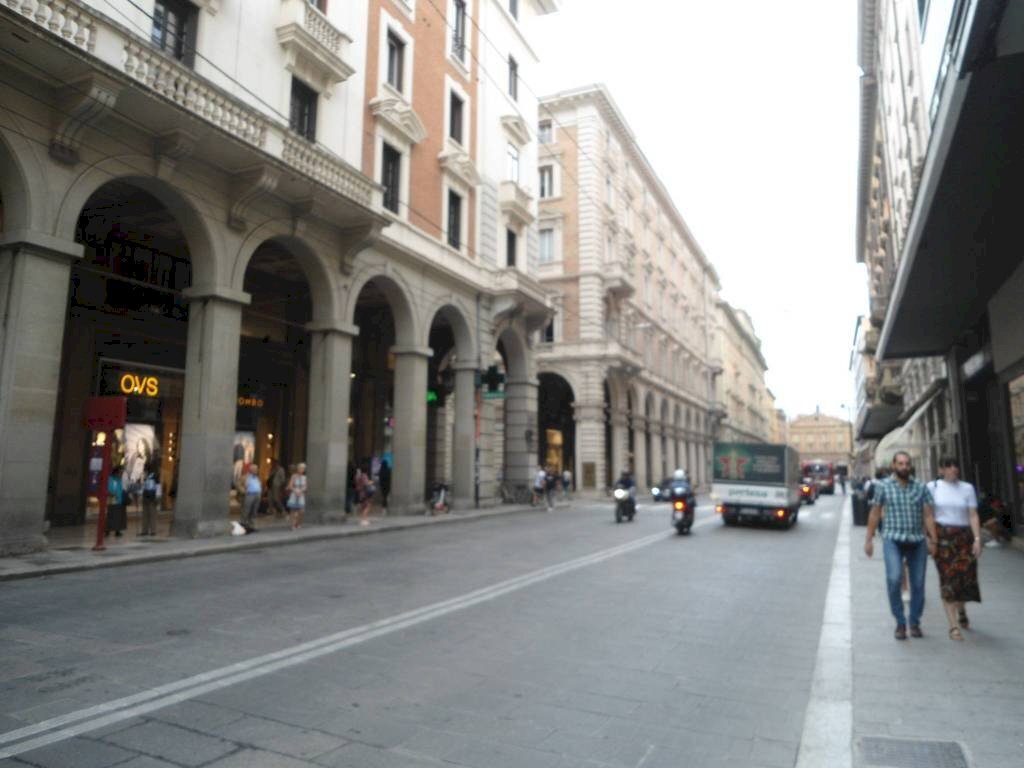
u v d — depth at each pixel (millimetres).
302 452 21406
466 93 23891
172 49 13156
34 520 10102
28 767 3453
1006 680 5152
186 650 5668
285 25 15391
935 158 8406
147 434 16875
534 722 4301
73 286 14758
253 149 13016
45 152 10438
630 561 11750
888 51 19609
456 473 22875
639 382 44094
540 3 29797
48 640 5836
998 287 13344
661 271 52531
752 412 96500
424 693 4797
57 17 10281
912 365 28094
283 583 8945
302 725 4145
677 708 4613
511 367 26953
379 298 22625
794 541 15789
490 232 24781
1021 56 6395
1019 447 13016
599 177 39344
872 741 3992
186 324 17547
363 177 16516
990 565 10992
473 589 8781
